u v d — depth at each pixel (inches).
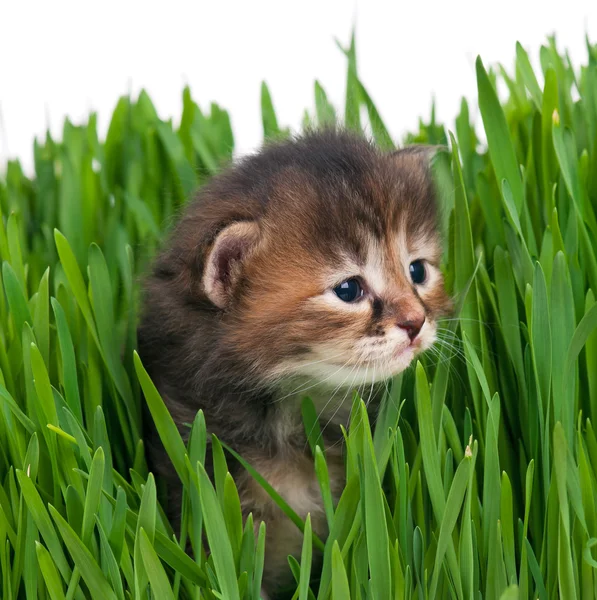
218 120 31.4
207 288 25.2
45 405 24.4
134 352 24.5
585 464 24.4
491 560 24.3
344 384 25.6
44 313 25.6
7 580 24.6
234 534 24.3
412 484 24.7
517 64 29.2
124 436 26.0
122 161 30.7
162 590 23.9
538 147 27.9
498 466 24.4
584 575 24.6
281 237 25.3
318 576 26.4
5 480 25.2
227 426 25.8
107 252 28.6
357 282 25.3
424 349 25.4
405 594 24.3
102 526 24.2
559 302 24.8
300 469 26.0
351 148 26.2
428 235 26.2
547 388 24.8
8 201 30.0
